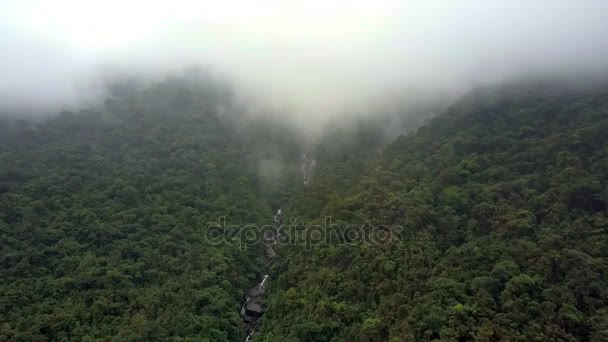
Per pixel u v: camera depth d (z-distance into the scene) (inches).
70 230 2989.7
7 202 2935.5
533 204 2508.6
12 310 2354.8
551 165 2716.5
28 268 2620.6
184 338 2449.6
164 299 2691.9
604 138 2696.9
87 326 2369.6
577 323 1822.1
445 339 1927.9
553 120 3120.1
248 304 3122.5
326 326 2395.4
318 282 2755.9
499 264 2160.4
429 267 2411.4
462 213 2711.6
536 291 2007.9
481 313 1985.7
